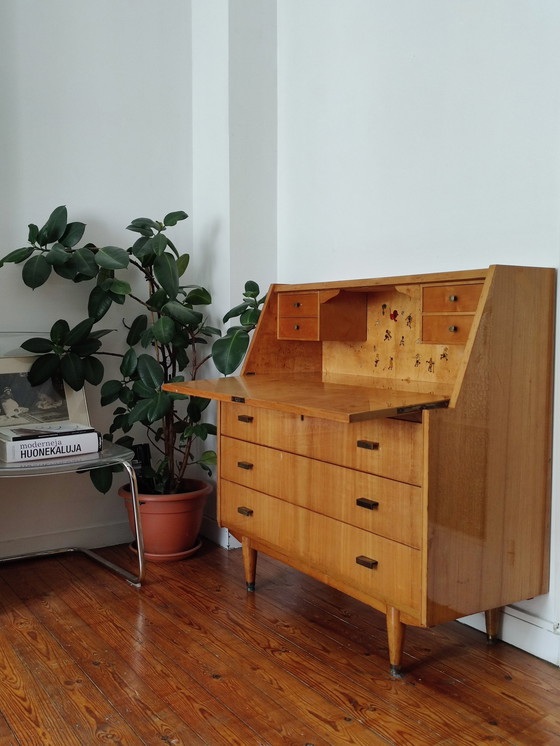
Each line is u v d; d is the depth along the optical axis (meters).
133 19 3.14
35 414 2.80
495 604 2.01
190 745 1.65
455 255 2.35
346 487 2.08
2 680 1.94
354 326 2.58
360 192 2.73
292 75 3.08
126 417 2.86
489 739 1.67
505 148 2.17
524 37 2.10
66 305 3.03
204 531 3.28
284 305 2.67
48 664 2.03
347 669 2.02
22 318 2.93
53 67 2.96
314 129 2.96
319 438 2.17
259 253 3.17
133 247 2.87
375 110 2.65
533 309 2.02
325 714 1.78
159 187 3.24
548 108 2.04
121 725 1.73
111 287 2.85
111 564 2.83
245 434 2.51
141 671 1.99
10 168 2.88
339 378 2.58
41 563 2.91
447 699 1.85
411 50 2.49
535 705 1.83
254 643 2.17
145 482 3.07
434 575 1.86
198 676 1.97
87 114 3.05
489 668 2.03
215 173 3.15
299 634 2.24
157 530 2.90
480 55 2.24
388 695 1.87
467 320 2.02
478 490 1.94
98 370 2.92
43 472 2.42
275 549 2.40
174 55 3.25
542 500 2.10
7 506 2.94
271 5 3.14
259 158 3.14
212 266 3.21
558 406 2.07
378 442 1.96
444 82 2.37
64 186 3.01
